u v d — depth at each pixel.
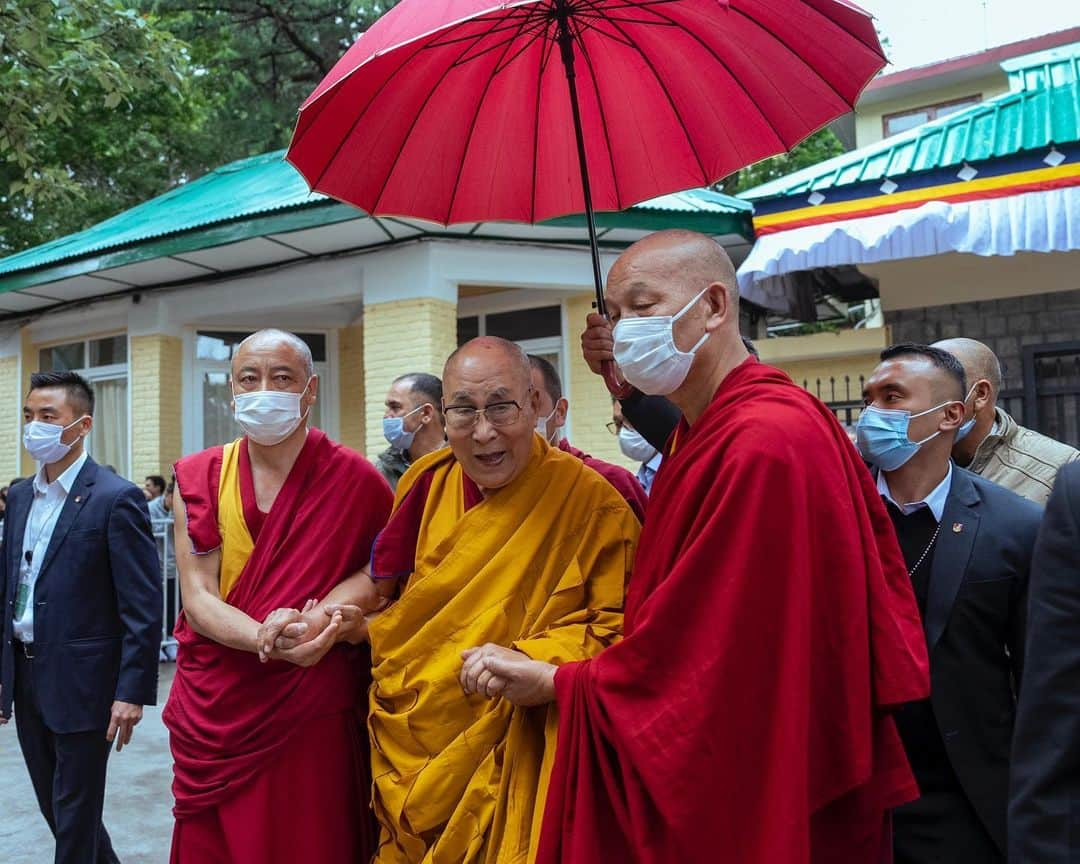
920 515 2.36
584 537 2.16
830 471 1.71
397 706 2.17
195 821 2.43
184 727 2.45
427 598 2.17
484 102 2.54
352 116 2.35
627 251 1.99
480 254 8.07
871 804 1.74
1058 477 1.57
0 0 6.58
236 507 2.57
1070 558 1.49
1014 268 6.74
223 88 14.91
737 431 1.72
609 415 8.34
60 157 14.15
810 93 2.39
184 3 13.62
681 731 1.62
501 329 8.95
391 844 2.21
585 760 1.77
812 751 1.64
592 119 2.61
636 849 1.68
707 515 1.70
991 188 5.99
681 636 1.67
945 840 2.16
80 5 6.96
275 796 2.42
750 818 1.59
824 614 1.67
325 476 2.62
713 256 1.94
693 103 2.52
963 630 2.20
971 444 2.97
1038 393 6.62
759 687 1.61
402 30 1.82
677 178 2.65
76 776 3.33
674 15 2.33
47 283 9.14
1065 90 7.02
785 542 1.63
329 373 9.88
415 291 7.98
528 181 2.70
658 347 1.88
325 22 13.98
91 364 10.27
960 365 2.42
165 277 9.14
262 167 10.88
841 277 8.10
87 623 3.40
